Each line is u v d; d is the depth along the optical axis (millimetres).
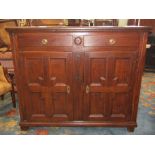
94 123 2326
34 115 2332
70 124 2336
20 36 1984
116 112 2293
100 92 2199
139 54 2023
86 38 1965
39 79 2162
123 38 1963
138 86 2156
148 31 1919
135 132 2354
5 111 2857
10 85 2693
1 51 3082
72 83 2164
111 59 2049
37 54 2049
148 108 2924
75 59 2057
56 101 2264
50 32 1950
